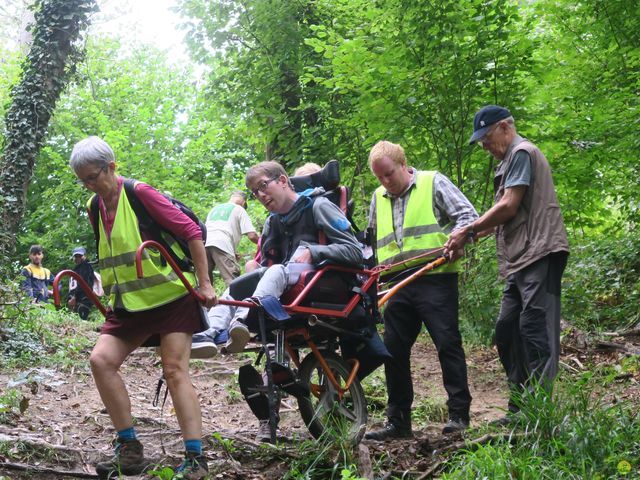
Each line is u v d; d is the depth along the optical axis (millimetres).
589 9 11039
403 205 5363
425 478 4137
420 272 4996
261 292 4164
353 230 4773
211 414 6320
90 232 24656
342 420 4445
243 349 4328
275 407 4551
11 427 5031
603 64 11156
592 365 7527
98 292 14203
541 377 4699
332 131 12461
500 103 9664
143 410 6238
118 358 4008
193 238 3930
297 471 4066
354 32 11938
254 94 13539
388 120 9688
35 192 26562
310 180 4844
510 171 4992
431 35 9336
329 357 4598
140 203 3924
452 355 5113
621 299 9883
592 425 4250
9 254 8977
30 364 7641
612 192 11156
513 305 5227
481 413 6289
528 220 4961
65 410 5977
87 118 26984
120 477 3932
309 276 4355
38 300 13289
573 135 10352
